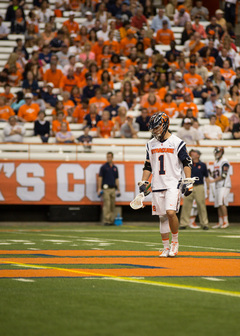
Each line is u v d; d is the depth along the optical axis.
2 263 23.88
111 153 59.06
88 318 13.62
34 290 17.36
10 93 68.12
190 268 22.58
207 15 92.62
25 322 13.22
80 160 61.91
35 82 68.25
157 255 27.61
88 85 69.50
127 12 83.75
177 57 78.44
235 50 85.12
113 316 13.85
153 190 26.45
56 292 17.05
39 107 66.75
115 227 54.44
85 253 28.36
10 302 15.55
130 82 69.94
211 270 22.02
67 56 74.81
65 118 65.88
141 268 22.50
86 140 63.09
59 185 59.88
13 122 62.44
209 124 68.62
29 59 73.75
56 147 62.19
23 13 78.75
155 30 83.81
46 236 40.84
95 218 61.16
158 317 13.76
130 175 61.09
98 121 65.88
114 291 17.27
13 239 37.59
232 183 62.84
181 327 12.75
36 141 63.09
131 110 69.50
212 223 63.44
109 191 58.62
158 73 73.00
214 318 13.68
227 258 26.48
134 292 17.12
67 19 83.00
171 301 15.77
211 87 73.62
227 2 92.44
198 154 53.50
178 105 71.38
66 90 70.69
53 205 59.88
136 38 80.25
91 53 74.88
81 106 67.38
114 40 78.81
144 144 64.50
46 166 60.06
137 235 42.69
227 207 64.31
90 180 60.59
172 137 26.19
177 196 25.95
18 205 60.50
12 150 61.53
